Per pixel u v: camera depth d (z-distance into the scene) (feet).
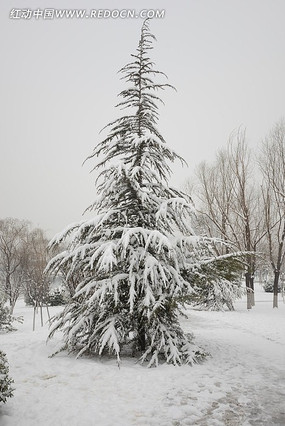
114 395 18.61
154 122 27.94
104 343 23.03
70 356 26.53
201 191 81.35
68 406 17.03
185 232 27.43
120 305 25.50
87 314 25.73
